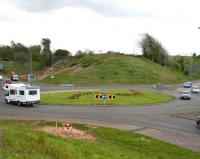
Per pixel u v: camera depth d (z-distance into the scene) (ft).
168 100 255.50
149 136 129.80
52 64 584.40
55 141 88.99
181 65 597.93
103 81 419.95
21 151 65.77
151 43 584.81
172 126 152.46
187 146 117.08
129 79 433.07
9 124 142.31
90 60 499.10
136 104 224.53
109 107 209.56
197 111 201.36
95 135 128.57
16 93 209.77
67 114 178.60
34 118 163.22
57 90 316.19
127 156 88.22
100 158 78.07
